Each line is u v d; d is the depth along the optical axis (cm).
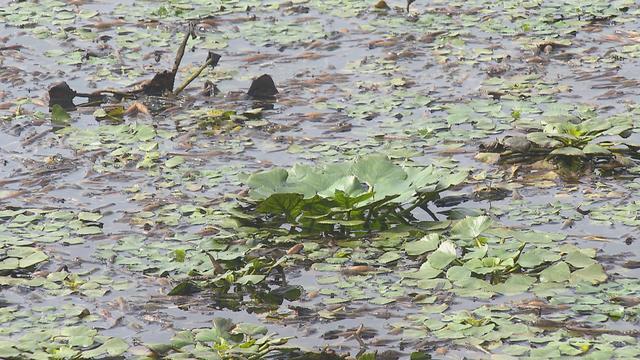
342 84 1277
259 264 845
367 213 943
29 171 1059
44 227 934
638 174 1027
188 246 898
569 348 730
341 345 751
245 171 1044
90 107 1234
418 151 1080
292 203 917
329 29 1458
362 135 1128
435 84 1270
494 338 748
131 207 974
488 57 1345
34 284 841
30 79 1313
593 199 973
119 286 840
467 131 1133
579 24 1454
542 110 1183
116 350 734
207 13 1522
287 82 1288
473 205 969
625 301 796
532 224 928
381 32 1442
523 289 816
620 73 1284
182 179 1031
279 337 762
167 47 1407
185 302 817
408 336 757
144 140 1131
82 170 1059
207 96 1257
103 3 1581
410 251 873
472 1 1566
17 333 768
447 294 816
